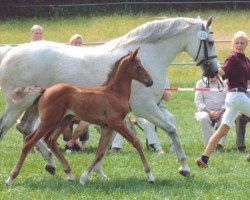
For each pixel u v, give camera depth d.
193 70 29.28
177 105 22.59
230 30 38.44
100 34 39.31
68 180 10.48
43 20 45.28
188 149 14.88
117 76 10.24
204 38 11.39
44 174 11.21
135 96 10.89
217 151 14.34
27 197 9.32
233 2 46.31
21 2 48.00
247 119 14.54
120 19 43.25
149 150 14.47
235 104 11.22
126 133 10.21
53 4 48.47
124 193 9.64
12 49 10.88
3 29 41.91
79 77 10.77
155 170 11.59
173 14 45.25
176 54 11.45
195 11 46.31
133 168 11.87
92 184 10.31
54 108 9.98
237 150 14.64
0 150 14.50
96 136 17.02
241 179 10.88
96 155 10.35
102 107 10.08
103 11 46.69
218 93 14.77
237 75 11.24
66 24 42.91
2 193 9.54
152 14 45.16
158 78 11.12
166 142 16.11
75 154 13.59
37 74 10.68
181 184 10.38
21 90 10.18
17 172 10.08
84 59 10.84
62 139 16.36
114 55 10.98
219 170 11.73
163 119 11.03
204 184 10.41
